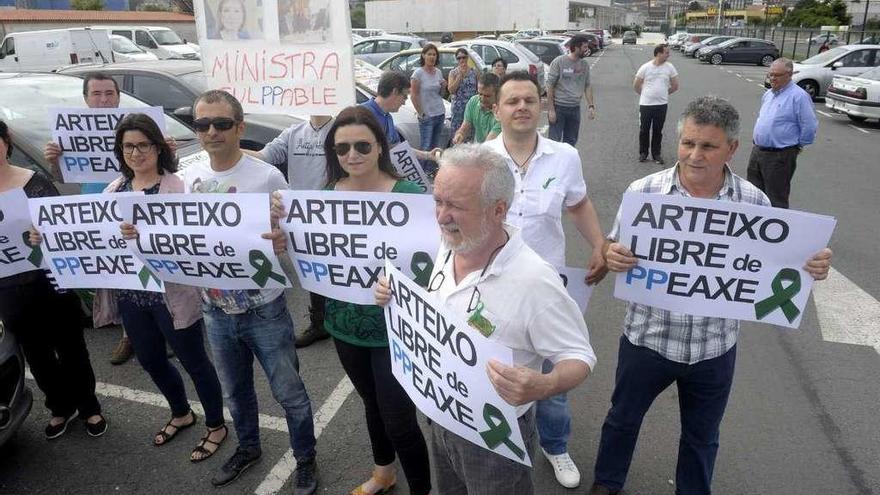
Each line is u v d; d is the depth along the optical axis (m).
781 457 3.00
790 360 3.88
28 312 2.98
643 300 2.24
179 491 2.84
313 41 3.11
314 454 2.83
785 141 5.75
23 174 3.01
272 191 2.65
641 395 2.37
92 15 31.69
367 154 2.31
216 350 2.70
